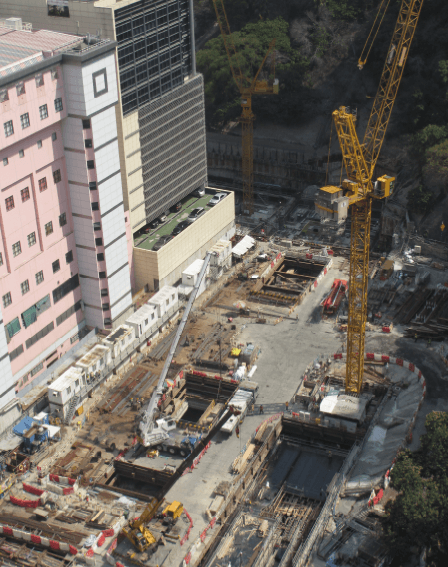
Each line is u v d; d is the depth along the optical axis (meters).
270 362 161.12
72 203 153.12
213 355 162.62
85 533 121.06
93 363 150.62
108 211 155.50
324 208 131.50
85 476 132.50
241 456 135.38
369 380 153.00
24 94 132.62
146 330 165.62
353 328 144.00
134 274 178.50
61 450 139.25
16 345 146.12
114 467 135.50
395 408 145.38
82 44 142.75
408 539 109.00
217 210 196.50
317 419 142.62
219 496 128.00
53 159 145.75
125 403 150.25
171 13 171.38
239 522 123.62
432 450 114.88
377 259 197.50
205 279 185.25
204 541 120.50
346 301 179.75
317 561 116.25
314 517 126.31
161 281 176.62
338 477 130.12
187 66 184.00
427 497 107.38
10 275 141.25
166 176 184.75
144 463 138.25
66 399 145.00
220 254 190.50
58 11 159.38
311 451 144.50
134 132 167.62
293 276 195.38
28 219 143.75
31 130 136.12
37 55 136.62
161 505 125.56
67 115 143.50
